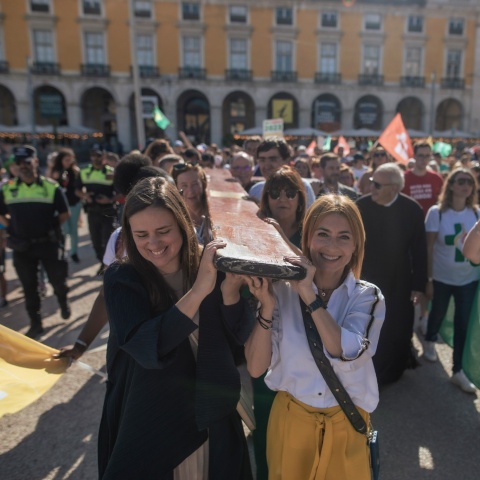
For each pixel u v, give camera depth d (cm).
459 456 261
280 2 3150
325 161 453
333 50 3288
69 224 725
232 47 3184
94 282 616
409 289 327
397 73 3362
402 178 315
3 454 266
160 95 3152
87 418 303
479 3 3341
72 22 2988
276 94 3362
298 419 165
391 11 3272
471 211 348
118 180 277
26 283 432
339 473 163
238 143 3198
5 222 424
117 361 162
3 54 2948
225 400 154
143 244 145
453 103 3625
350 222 162
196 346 160
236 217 191
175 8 3067
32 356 210
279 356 167
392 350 327
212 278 133
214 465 160
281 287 167
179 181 279
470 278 341
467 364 292
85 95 3291
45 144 2928
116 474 147
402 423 293
